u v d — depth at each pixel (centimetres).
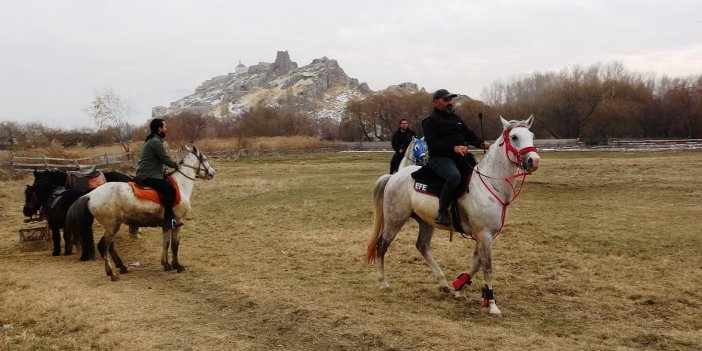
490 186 646
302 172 3077
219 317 650
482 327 590
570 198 1636
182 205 899
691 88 6078
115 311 676
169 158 887
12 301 714
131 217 861
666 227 1120
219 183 2389
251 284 791
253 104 17138
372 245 752
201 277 846
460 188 656
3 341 572
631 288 720
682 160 2930
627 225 1153
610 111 6119
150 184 867
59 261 1001
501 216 651
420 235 745
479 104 6906
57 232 1062
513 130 630
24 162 2939
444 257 923
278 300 709
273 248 1054
